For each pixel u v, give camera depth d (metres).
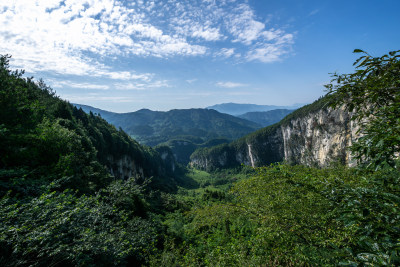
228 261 8.34
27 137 12.15
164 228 26.55
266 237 7.28
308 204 6.58
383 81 2.34
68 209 6.97
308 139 149.00
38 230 5.20
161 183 122.81
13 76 16.69
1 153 9.85
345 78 2.67
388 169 2.21
